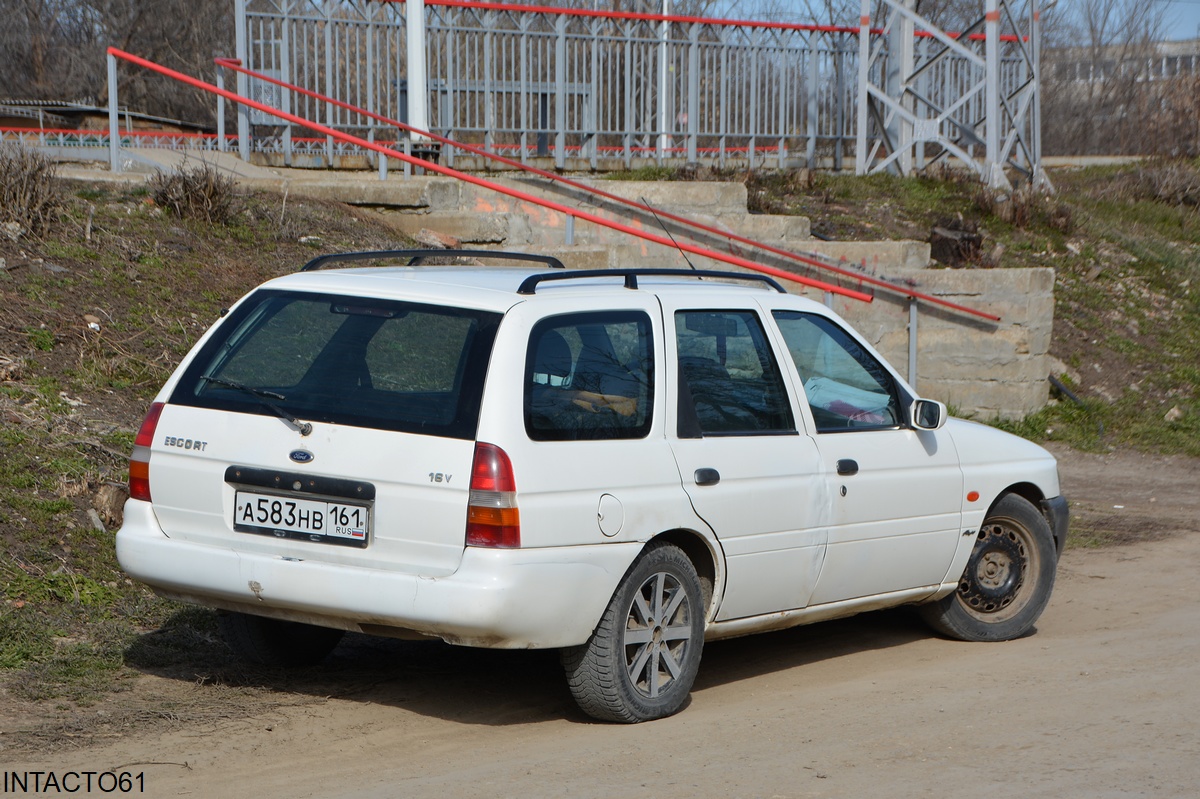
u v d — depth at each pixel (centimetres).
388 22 1559
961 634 733
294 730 541
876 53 1983
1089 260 1791
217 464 541
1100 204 2166
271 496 531
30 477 746
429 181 1353
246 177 1356
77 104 2655
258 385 551
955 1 3934
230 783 473
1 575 658
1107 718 568
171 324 979
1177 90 2978
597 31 1706
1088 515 1140
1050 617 810
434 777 483
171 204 1156
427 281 571
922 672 664
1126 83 4134
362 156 1537
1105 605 841
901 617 800
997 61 1873
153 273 1041
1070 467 1330
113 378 895
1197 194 2261
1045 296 1421
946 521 692
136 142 1662
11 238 1012
